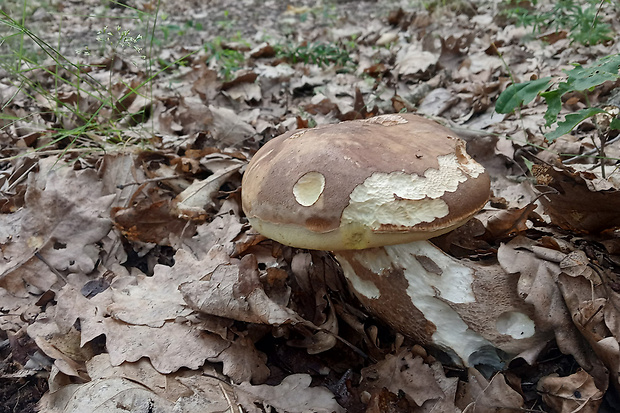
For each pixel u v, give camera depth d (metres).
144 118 0.49
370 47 0.76
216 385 0.21
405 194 0.19
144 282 0.26
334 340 0.24
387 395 0.22
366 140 0.21
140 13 0.41
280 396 0.21
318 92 0.55
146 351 0.22
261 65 0.70
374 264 0.23
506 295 0.22
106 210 0.30
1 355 0.24
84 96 0.51
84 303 0.25
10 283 0.27
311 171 0.20
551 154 0.35
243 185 0.23
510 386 0.22
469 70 0.56
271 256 0.29
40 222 0.29
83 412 0.20
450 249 0.27
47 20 0.88
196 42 0.87
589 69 0.25
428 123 0.23
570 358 0.22
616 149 0.34
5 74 0.59
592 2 0.53
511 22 0.74
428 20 0.83
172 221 0.31
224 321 0.23
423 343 0.23
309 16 1.05
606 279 0.23
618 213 0.24
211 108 0.44
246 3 1.18
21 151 0.41
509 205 0.32
